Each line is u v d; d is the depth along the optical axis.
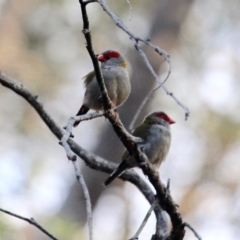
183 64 15.05
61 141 4.89
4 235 9.33
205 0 15.90
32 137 13.82
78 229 11.14
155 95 14.54
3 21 14.46
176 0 15.61
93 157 8.31
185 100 14.67
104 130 14.65
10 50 14.13
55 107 14.19
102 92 6.10
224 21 15.61
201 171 14.43
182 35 15.41
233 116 14.62
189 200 14.19
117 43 14.84
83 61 14.54
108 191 14.52
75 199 13.82
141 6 15.65
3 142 13.61
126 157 8.18
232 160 14.45
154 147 9.13
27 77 14.08
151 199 8.12
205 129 14.55
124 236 14.12
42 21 14.53
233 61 15.21
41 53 14.35
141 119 14.45
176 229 6.75
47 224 10.93
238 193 14.24
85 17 5.46
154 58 14.67
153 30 15.32
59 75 14.34
